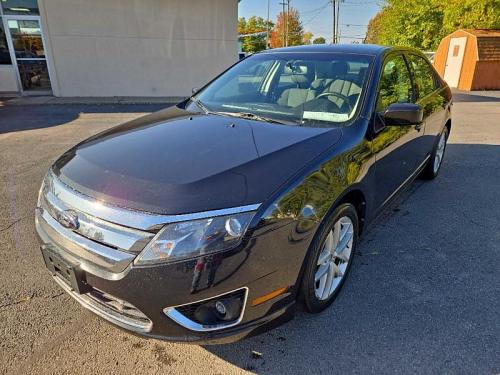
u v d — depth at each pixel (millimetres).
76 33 11945
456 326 2334
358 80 2906
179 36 12703
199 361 2096
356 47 3346
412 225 3637
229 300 1804
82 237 1855
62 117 9062
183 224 1698
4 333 2260
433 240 3359
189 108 3117
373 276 2820
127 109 10414
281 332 2287
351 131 2531
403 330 2303
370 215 2836
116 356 2121
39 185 4520
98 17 11938
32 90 12453
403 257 3082
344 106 2756
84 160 2148
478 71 16156
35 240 3268
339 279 2537
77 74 12344
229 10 12812
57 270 2000
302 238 1979
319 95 2895
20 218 3666
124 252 1733
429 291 2660
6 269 2857
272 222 1819
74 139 6820
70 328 2312
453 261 3033
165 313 1754
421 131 3715
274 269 1874
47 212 2094
